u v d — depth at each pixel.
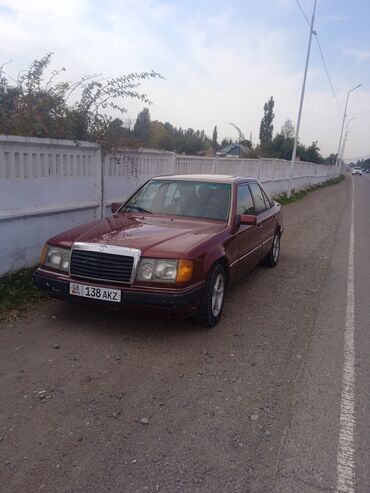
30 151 5.96
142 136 10.82
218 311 4.93
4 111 6.69
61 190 6.68
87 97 7.54
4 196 5.64
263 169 19.19
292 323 5.17
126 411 3.20
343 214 17.98
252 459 2.77
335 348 4.55
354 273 7.79
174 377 3.72
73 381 3.57
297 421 3.21
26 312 4.94
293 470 2.69
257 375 3.85
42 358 3.93
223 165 13.97
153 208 5.70
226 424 3.11
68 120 7.10
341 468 2.74
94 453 2.74
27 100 6.92
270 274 7.42
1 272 5.68
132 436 2.92
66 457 2.69
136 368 3.84
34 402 3.25
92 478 2.53
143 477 2.56
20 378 3.58
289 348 4.46
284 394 3.57
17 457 2.67
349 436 3.06
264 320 5.21
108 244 4.34
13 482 2.47
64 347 4.16
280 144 55.56
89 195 7.39
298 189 30.70
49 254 4.61
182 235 4.69
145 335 4.51
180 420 3.13
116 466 2.63
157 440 2.89
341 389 3.71
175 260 4.18
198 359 4.07
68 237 4.64
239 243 5.45
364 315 5.62
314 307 5.80
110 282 4.25
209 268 4.48
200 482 2.54
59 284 4.43
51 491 2.42
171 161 10.05
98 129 7.44
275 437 3.00
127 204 5.95
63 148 6.61
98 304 4.29
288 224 14.27
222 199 5.62
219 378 3.75
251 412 3.28
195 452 2.80
